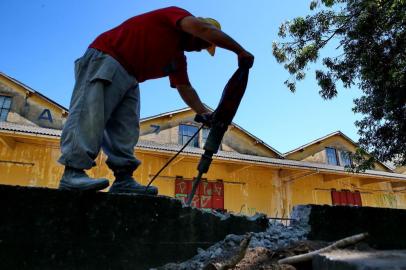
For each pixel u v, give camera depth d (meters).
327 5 9.36
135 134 2.55
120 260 2.01
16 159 11.23
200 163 2.44
